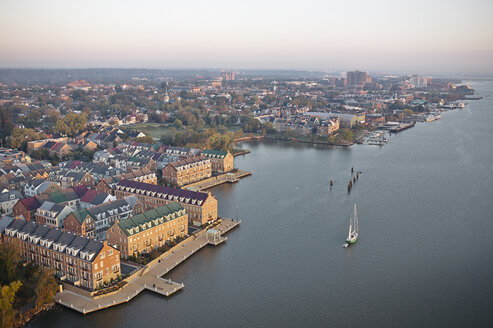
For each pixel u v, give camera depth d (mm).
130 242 155000
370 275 152000
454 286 145000
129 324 123062
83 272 136125
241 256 165875
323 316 128125
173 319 125750
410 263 160875
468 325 124375
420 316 128625
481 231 190375
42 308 127750
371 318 127438
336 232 189500
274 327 122812
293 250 171375
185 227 182000
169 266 154500
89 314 126250
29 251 152500
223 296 137875
